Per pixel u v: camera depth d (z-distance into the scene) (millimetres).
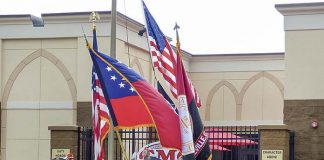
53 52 20031
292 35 17938
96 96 10812
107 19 19375
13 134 20156
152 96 9602
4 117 20250
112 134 11516
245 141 17672
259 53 27406
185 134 9289
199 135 9695
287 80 17844
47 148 19859
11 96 20250
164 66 13688
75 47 19844
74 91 19781
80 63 19656
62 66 19922
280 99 27203
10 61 20297
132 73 9898
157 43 13805
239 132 19562
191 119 9648
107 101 10000
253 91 27641
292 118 17703
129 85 9891
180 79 9516
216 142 18203
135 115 9891
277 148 15234
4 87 20281
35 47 20188
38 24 20094
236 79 27891
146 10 13828
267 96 27422
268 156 15273
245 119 27656
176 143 9398
